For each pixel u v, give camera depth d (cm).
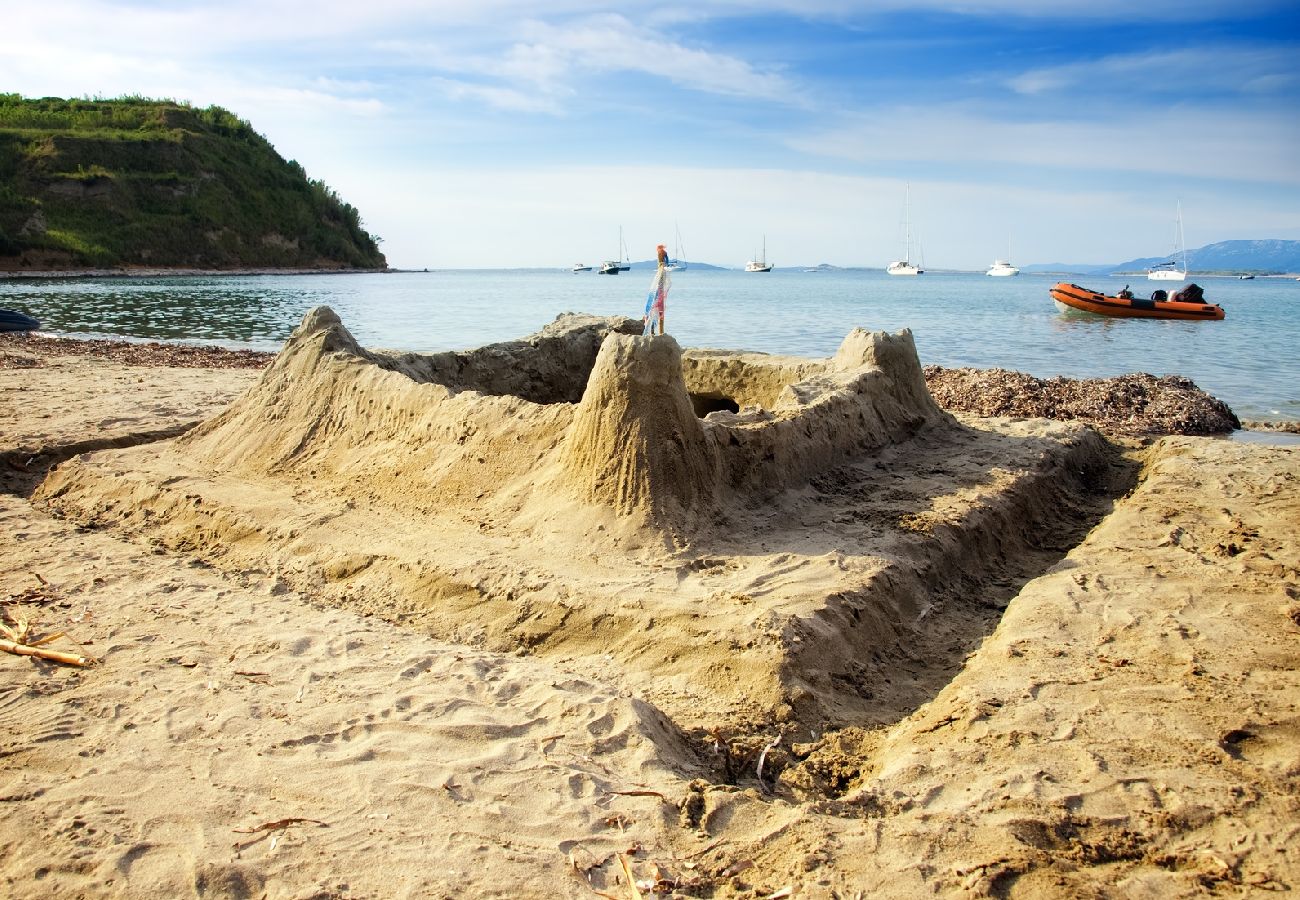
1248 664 514
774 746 454
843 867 351
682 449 687
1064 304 3253
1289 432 1391
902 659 571
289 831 373
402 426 854
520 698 485
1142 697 477
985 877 341
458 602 611
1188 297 3183
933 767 422
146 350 2198
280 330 3022
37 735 443
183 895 337
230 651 542
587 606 576
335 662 529
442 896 336
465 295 5859
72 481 896
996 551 743
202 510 784
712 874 354
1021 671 513
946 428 1037
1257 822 373
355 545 695
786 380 1103
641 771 418
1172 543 725
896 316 3781
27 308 3697
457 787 404
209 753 429
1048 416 1420
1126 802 389
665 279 762
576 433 712
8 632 556
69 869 349
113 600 620
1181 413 1404
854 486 810
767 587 587
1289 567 661
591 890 344
